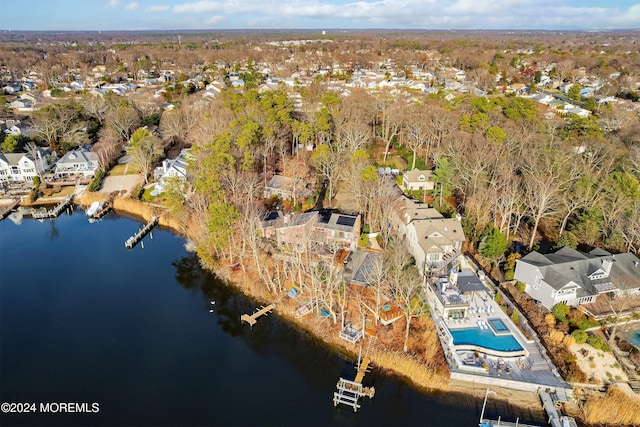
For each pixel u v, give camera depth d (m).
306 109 120.50
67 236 77.62
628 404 40.31
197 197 73.06
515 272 58.88
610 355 46.56
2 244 74.56
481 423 40.06
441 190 78.19
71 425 40.72
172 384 45.84
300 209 77.19
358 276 60.06
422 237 62.53
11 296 60.25
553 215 71.06
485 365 45.28
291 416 42.09
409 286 48.94
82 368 47.88
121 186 94.94
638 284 53.84
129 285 63.19
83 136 114.31
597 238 65.75
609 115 119.00
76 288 62.28
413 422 40.91
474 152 78.50
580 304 53.47
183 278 64.94
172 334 53.34
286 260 62.19
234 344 51.66
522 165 77.12
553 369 45.00
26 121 125.19
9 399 43.66
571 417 40.12
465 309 51.88
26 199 89.38
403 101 128.62
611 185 69.00
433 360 46.56
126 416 41.88
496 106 112.50
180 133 118.44
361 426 40.88
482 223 68.12
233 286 62.19
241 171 80.25
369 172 71.69
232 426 40.88
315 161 85.88
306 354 49.81
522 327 50.84
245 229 66.44
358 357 48.41
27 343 51.44
